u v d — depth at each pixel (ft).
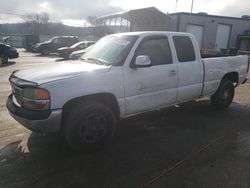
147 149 13.83
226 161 12.52
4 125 16.90
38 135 15.40
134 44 14.60
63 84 12.05
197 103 23.09
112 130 13.93
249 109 21.63
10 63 56.34
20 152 13.30
